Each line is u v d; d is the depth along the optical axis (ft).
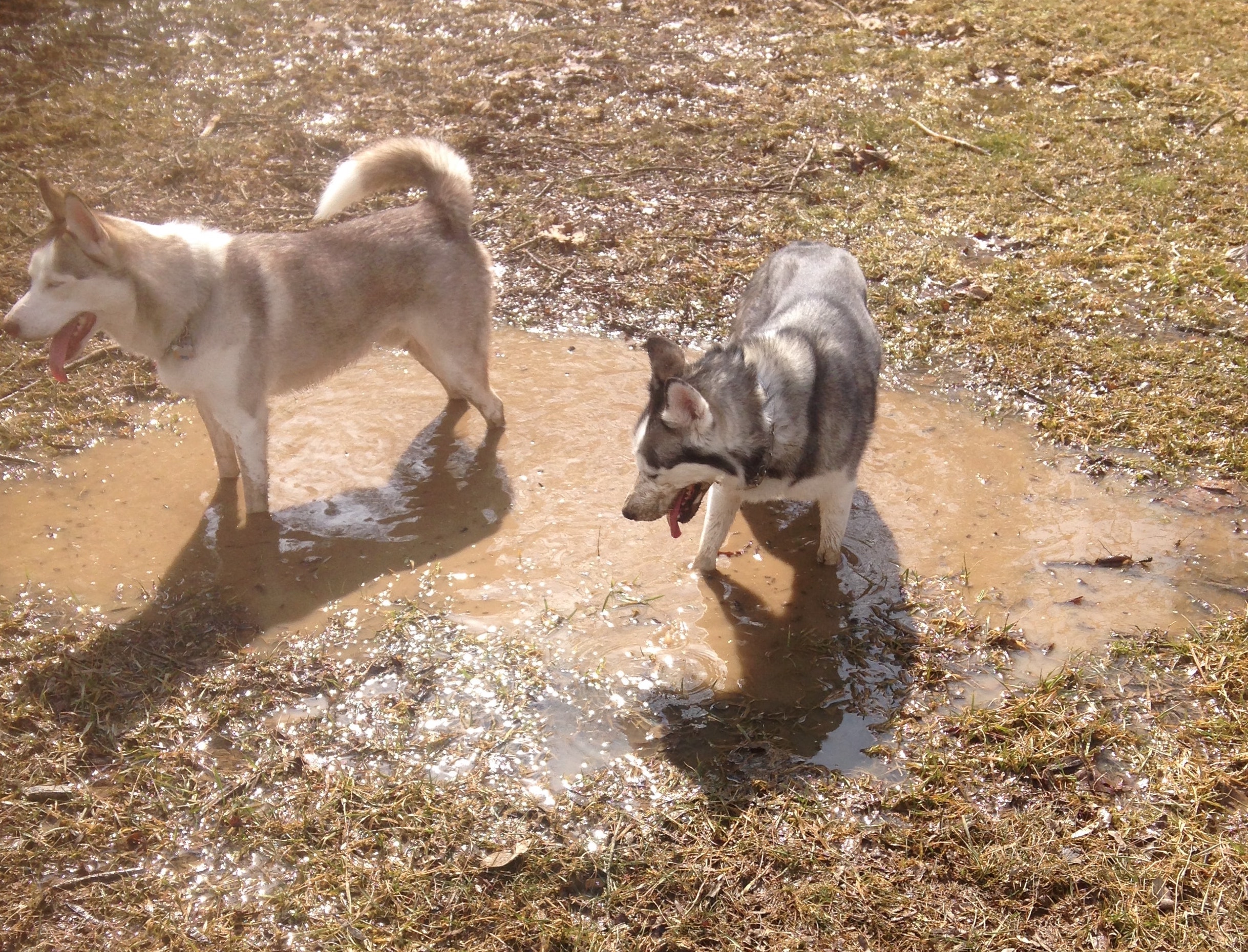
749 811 10.00
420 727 11.03
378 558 13.43
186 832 9.84
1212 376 16.28
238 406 13.23
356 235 13.93
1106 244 19.77
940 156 23.03
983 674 11.67
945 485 14.58
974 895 9.21
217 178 21.74
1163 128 23.85
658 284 19.13
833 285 13.50
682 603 12.82
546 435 15.71
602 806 10.09
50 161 22.00
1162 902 9.02
